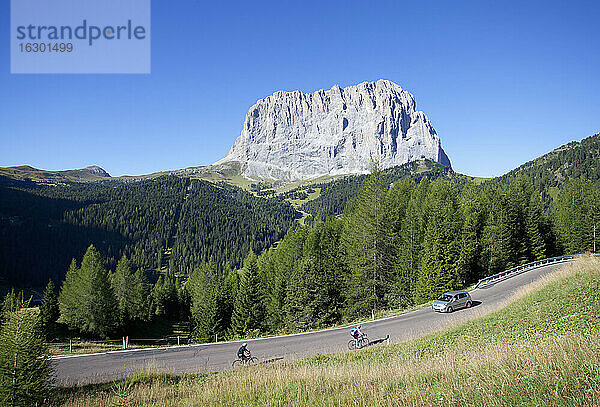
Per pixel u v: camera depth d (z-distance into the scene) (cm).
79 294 5944
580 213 6744
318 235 6619
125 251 19375
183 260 18800
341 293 5222
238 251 19712
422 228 5269
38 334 1294
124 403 1308
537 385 706
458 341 1834
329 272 5459
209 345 3250
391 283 4909
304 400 1077
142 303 7731
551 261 5300
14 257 16462
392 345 2239
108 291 6181
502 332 1762
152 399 1380
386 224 4969
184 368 2317
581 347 866
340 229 6831
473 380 828
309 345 2877
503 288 3922
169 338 7125
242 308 5762
